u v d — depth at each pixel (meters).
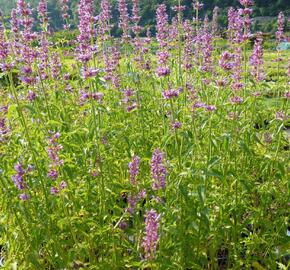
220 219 0.66
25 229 0.67
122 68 1.15
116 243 0.66
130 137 0.80
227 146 0.66
